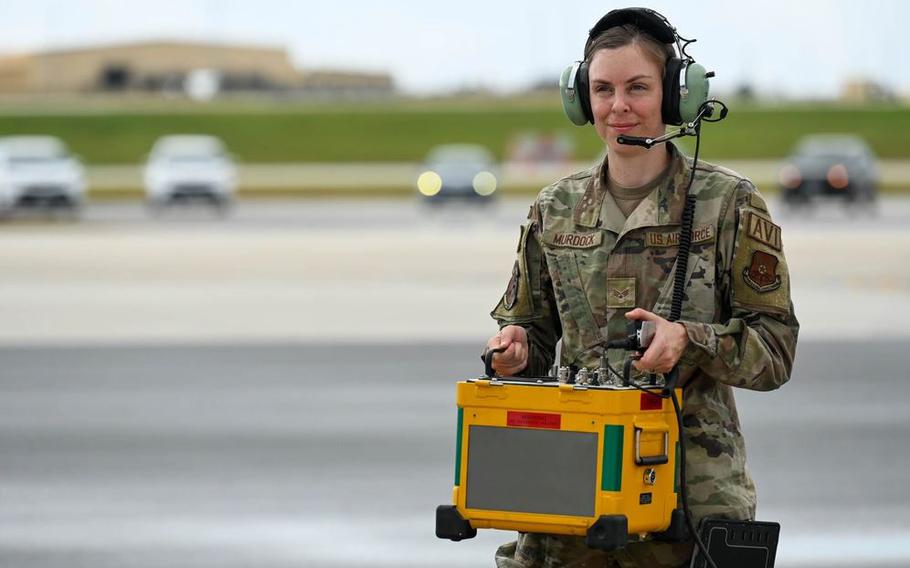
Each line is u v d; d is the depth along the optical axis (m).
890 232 78.12
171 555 16.95
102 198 137.00
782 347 9.42
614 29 9.60
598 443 8.59
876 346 35.03
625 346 9.02
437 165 107.62
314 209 112.88
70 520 18.61
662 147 9.65
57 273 55.03
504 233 79.38
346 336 36.69
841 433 24.38
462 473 8.89
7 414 26.03
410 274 54.16
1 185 97.50
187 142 113.00
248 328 38.34
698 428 9.48
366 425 24.88
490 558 17.06
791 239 72.12
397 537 17.88
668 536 9.15
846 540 17.66
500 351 9.63
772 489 20.34
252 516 18.81
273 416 25.75
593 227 9.70
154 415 25.91
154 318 40.66
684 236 9.47
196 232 80.75
